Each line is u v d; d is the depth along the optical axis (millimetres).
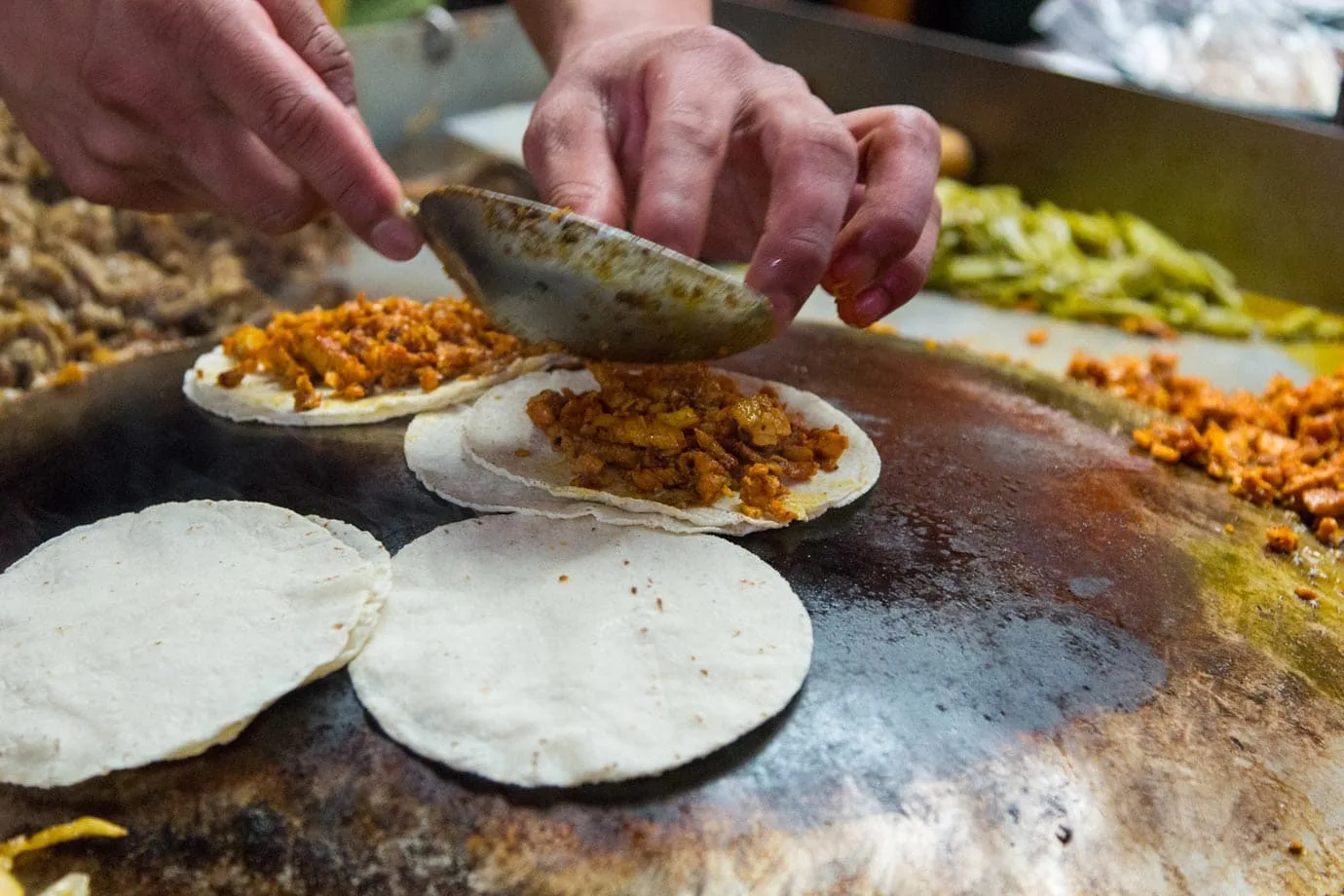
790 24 889
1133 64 839
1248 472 452
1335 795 320
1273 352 673
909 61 843
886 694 336
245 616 339
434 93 814
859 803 305
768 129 376
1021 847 299
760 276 350
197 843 289
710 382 427
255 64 346
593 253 333
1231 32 833
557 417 433
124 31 359
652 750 308
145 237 589
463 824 295
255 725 318
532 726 312
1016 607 373
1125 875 295
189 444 437
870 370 516
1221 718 339
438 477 412
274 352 470
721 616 350
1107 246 755
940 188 775
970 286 736
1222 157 727
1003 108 814
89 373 487
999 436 470
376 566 364
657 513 392
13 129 578
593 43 440
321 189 365
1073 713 335
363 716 321
